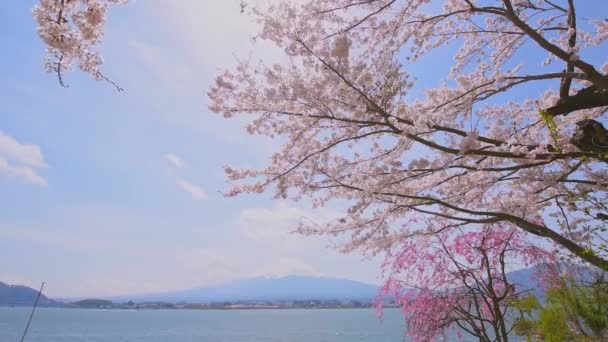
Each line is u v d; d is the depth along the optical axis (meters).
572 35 5.17
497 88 4.90
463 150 4.33
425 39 5.73
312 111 4.96
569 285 7.26
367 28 5.22
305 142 5.44
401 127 4.52
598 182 4.88
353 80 4.70
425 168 5.18
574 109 5.15
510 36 6.42
